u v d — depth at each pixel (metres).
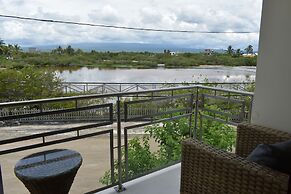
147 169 2.47
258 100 2.00
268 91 1.92
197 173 1.45
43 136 1.63
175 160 2.59
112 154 2.01
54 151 1.73
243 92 2.28
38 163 1.56
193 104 2.67
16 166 1.52
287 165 1.16
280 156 1.19
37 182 1.41
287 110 1.81
